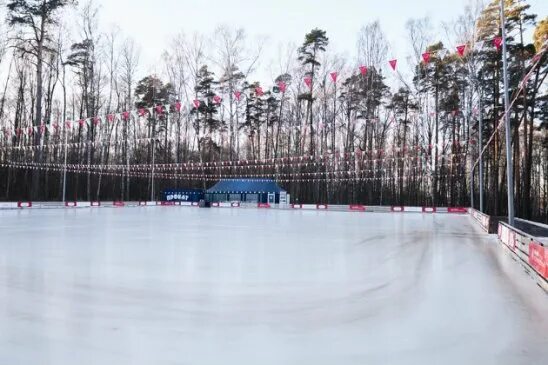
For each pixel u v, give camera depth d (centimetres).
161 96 5344
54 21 3928
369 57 5066
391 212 4572
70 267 953
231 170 5853
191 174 5988
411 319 607
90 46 4641
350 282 845
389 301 705
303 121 5625
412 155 5309
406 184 5731
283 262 1062
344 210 4838
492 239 1733
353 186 5509
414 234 1891
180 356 458
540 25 2711
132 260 1059
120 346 484
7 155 4562
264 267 990
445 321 600
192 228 2030
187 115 5822
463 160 4856
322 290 771
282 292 751
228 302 679
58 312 612
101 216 2934
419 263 1096
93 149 5606
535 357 471
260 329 552
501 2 1616
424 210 4575
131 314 608
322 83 5059
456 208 4450
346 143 5375
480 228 2297
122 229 1914
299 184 5784
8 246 1295
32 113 4844
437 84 4528
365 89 4981
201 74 5509
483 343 514
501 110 3816
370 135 5134
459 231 2097
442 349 492
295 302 686
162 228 2000
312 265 1028
